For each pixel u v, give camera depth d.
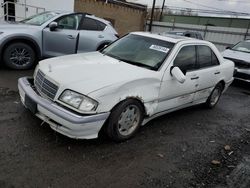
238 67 9.20
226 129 5.08
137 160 3.51
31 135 3.70
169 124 4.86
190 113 5.67
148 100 3.97
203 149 4.10
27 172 2.95
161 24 30.80
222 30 27.22
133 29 26.22
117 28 24.34
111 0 23.00
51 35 7.20
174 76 4.21
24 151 3.31
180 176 3.30
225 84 6.16
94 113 3.34
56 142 3.61
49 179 2.89
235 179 3.41
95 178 3.02
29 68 7.12
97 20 8.33
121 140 3.86
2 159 3.10
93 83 3.44
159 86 4.11
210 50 5.54
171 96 4.45
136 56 4.55
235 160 3.91
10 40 6.55
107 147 3.69
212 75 5.44
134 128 3.98
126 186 2.97
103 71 3.82
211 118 5.57
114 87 3.47
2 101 4.75
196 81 4.95
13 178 2.82
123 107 3.63
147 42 4.80
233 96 7.90
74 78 3.52
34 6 12.59
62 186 2.81
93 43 8.00
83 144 3.66
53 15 7.48
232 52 9.81
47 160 3.21
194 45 5.03
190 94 4.98
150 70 4.13
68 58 4.39
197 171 3.47
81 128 3.26
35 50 7.10
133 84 3.71
